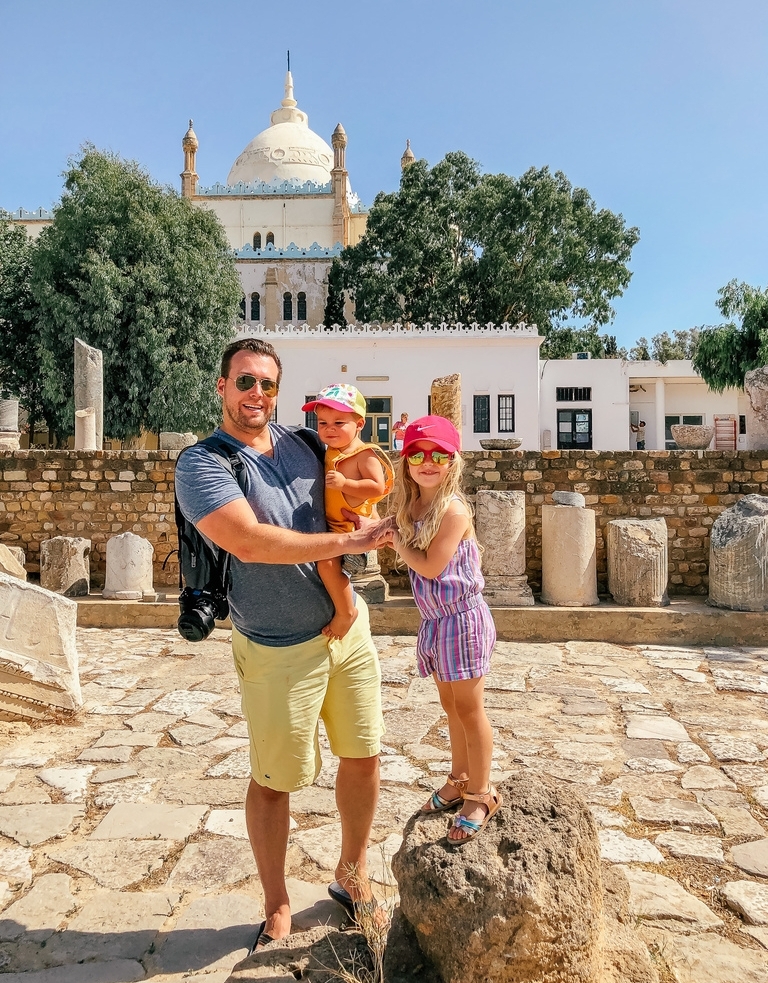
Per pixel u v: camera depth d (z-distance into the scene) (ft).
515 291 123.54
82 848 13.00
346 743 10.17
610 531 33.09
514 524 32.60
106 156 92.07
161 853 12.82
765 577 29.96
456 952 7.97
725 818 14.17
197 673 25.00
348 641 10.10
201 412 92.17
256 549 8.86
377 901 10.29
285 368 100.53
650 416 121.49
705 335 102.78
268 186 155.12
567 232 123.65
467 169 128.47
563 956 7.95
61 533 39.34
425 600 9.78
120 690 22.91
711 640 29.48
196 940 10.25
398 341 100.37
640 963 8.85
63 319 87.51
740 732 19.06
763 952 10.07
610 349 166.71
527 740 18.48
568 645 29.22
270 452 9.99
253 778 9.88
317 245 141.90
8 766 16.72
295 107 185.37
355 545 9.37
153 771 16.51
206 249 96.27
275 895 9.83
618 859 12.62
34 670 19.25
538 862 8.18
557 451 36.60
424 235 126.82
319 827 13.79
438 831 9.09
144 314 87.66
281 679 9.52
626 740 18.48
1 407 53.57
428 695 22.47
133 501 39.17
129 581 33.73
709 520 35.88
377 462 10.39
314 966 8.65
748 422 37.70
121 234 89.30
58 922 10.78
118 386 90.79
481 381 100.58
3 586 19.29
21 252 102.06
